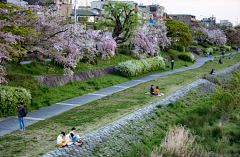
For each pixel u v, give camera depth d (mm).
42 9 21438
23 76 18234
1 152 9086
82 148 10102
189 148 11516
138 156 10531
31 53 22531
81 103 18000
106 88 23656
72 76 22391
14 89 15266
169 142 11547
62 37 21859
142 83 26359
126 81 27688
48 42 20125
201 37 80812
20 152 9172
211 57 63469
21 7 17328
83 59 28141
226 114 17156
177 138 11719
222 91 17938
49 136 11180
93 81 24297
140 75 31750
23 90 15773
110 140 11422
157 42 43125
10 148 9539
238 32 91375
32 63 21578
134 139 12453
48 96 18703
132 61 31016
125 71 28484
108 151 10578
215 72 36156
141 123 14320
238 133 13797
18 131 11867
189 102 20859
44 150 9500
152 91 21141
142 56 38625
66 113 15406
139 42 39562
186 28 49844
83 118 14219
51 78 20766
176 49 57625
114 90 22719
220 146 12188
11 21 15453
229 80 32906
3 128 12305
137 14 35250
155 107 17375
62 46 22594
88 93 21391
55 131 11906
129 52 38750
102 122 13500
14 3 18609
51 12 21938
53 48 20359
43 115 14969
